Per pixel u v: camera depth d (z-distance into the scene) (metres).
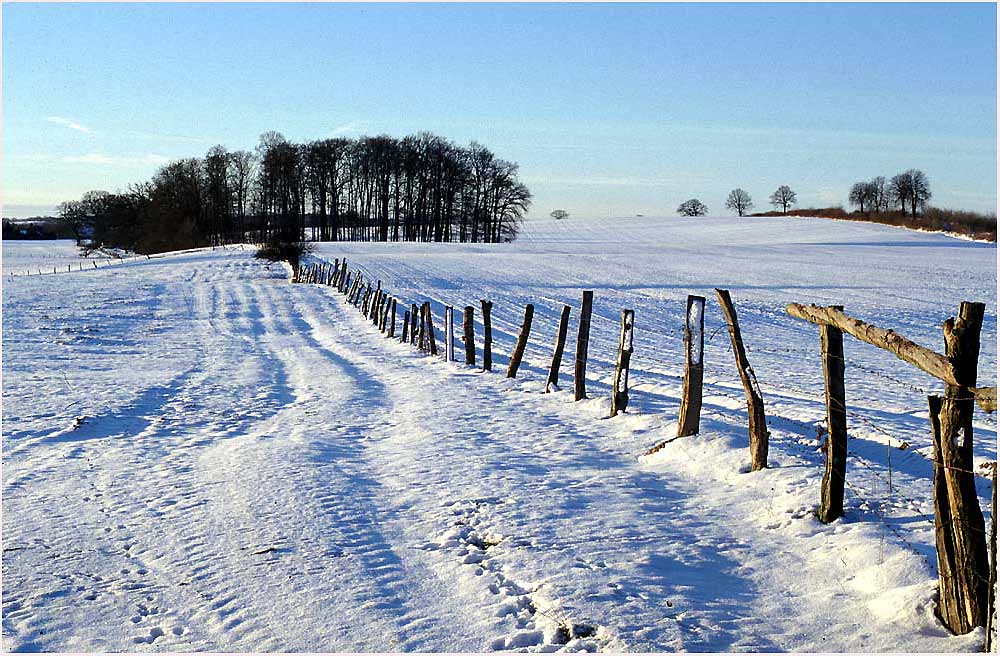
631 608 5.02
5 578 5.67
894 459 7.93
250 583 5.56
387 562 5.93
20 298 37.81
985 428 10.76
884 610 4.90
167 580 5.64
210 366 19.00
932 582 5.04
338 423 11.56
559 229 148.25
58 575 5.73
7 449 9.87
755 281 49.47
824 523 6.34
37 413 12.22
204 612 5.13
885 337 5.24
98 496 7.73
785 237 115.81
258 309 35.44
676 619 4.88
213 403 13.48
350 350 22.47
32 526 6.82
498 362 18.55
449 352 18.75
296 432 10.87
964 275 54.81
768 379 16.38
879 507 6.48
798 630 4.79
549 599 5.15
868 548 5.67
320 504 7.32
